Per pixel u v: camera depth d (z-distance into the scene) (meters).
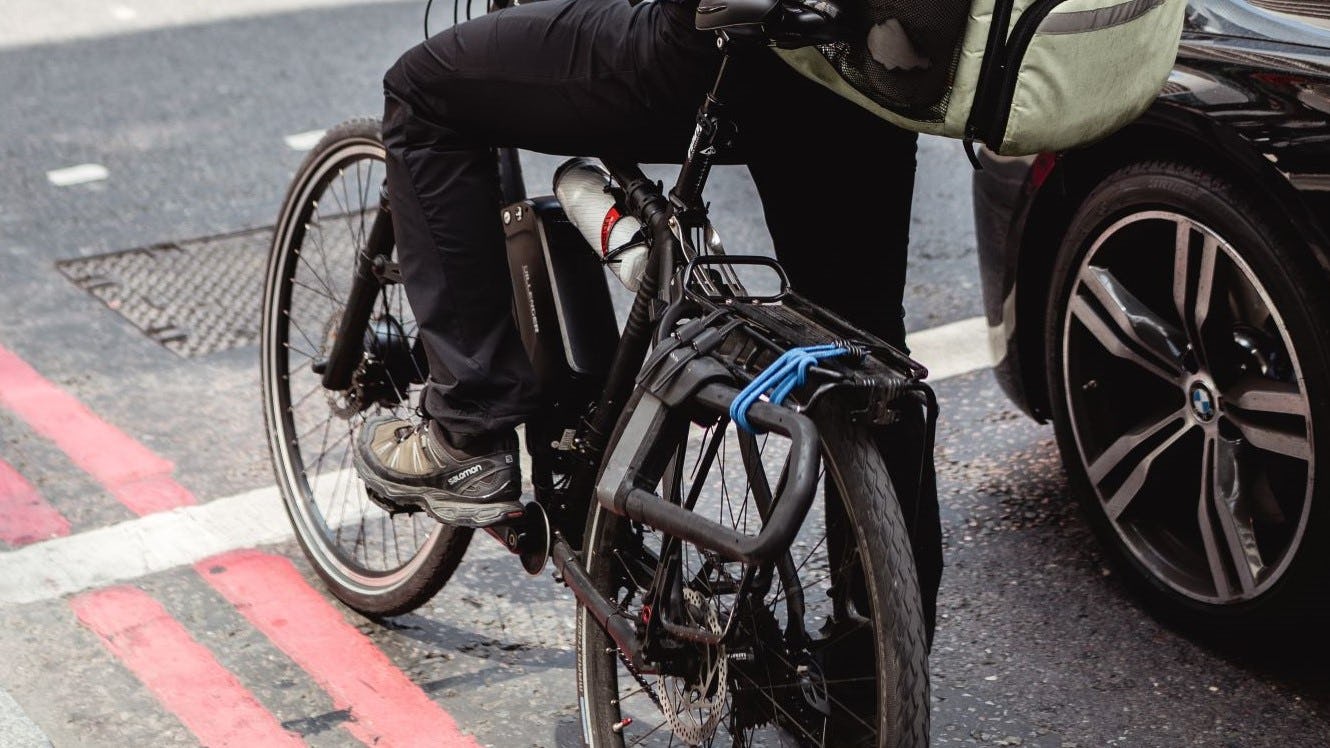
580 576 2.85
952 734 3.32
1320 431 3.15
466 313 3.01
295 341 5.20
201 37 8.91
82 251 6.22
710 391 2.46
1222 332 3.36
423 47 2.91
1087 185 3.72
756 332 2.49
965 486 4.35
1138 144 3.52
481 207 2.99
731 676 2.63
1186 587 3.56
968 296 5.69
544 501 3.12
